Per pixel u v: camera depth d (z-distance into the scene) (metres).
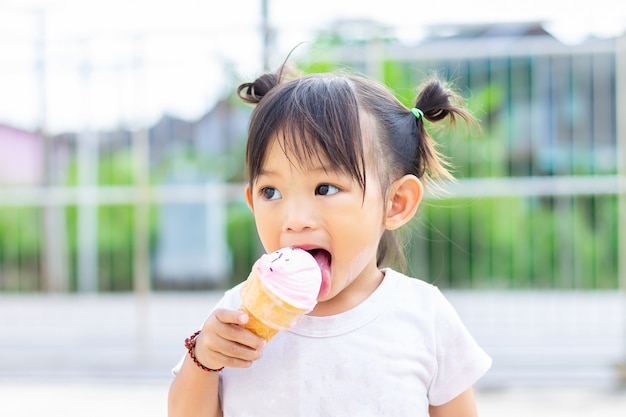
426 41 5.07
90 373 4.85
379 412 1.64
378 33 4.62
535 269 5.32
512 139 5.33
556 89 5.23
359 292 1.75
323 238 1.59
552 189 5.05
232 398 1.67
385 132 1.74
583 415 4.00
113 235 5.58
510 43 5.08
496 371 4.67
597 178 5.04
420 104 1.96
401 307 1.75
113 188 5.29
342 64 4.45
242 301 1.54
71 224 5.50
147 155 5.02
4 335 5.50
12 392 4.54
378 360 1.67
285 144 1.60
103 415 4.11
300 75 1.95
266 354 1.68
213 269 5.55
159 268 5.61
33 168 5.39
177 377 1.68
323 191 1.60
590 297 5.27
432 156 1.95
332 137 1.60
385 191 1.72
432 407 1.79
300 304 1.47
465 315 5.29
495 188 5.06
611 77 5.19
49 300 5.51
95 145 5.32
